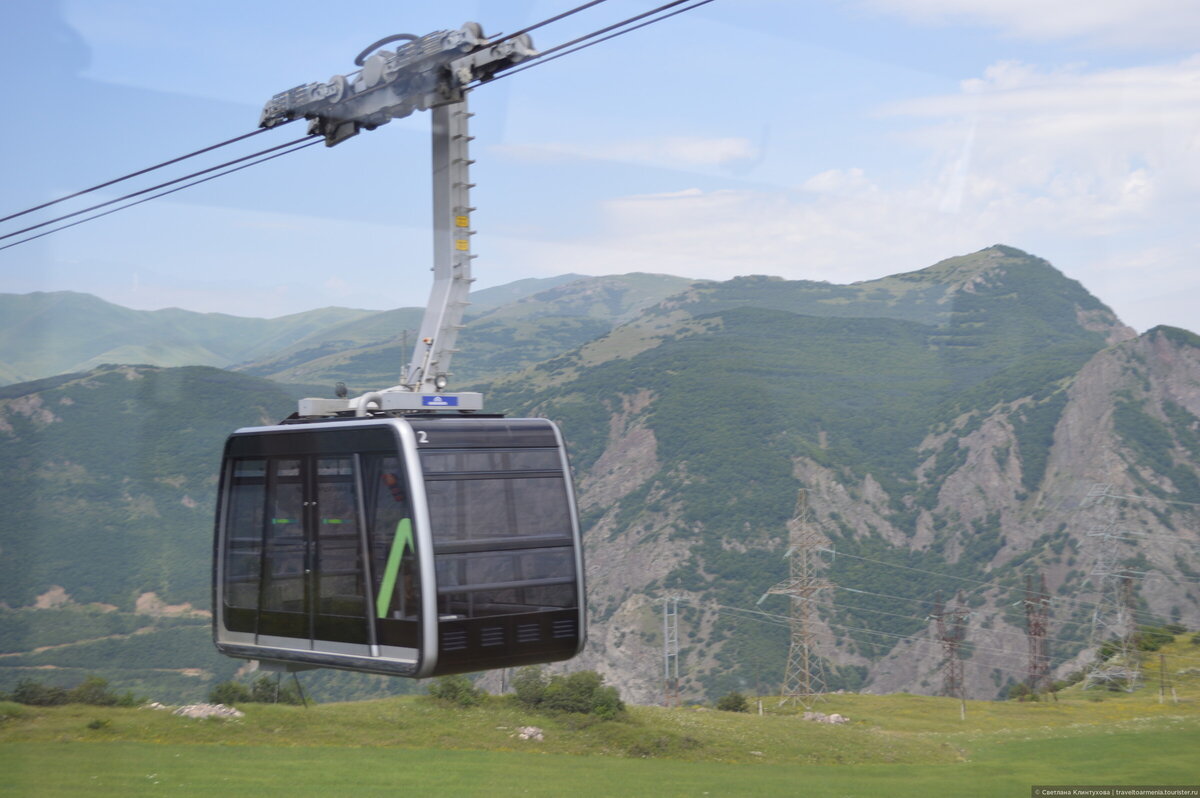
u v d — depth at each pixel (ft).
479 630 32.40
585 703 170.09
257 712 160.35
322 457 36.04
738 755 149.18
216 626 39.63
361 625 33.71
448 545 32.32
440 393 36.19
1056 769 136.26
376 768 133.49
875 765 144.66
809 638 292.20
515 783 128.98
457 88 35.76
